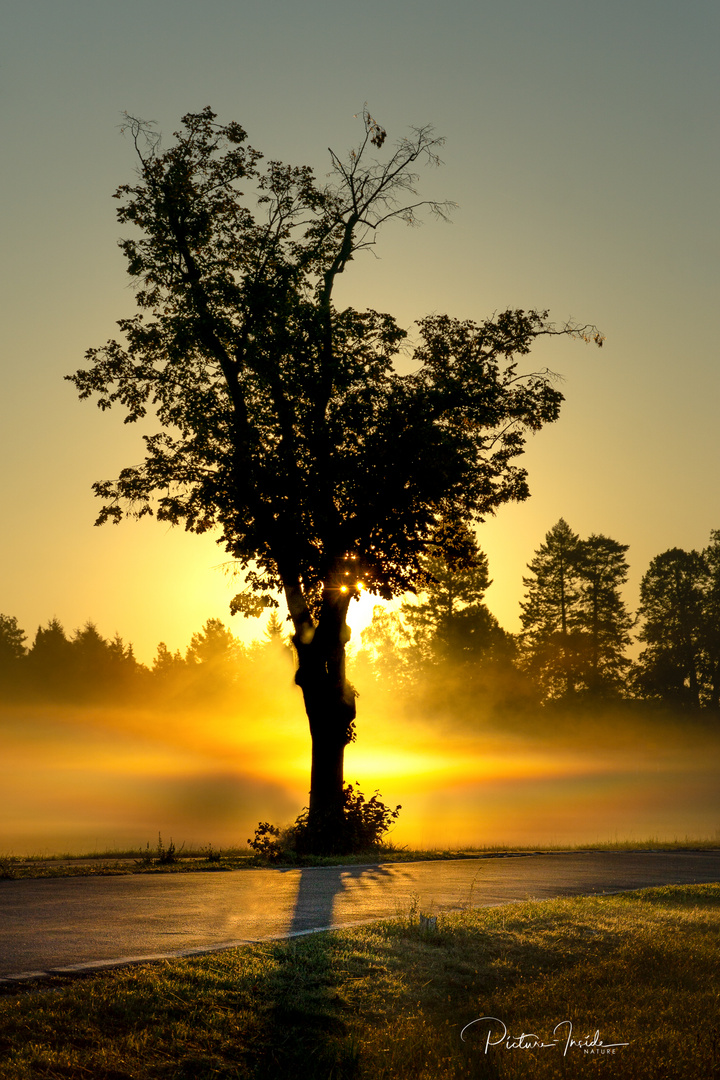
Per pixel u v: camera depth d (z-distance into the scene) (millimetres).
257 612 29250
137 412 27906
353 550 26703
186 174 26938
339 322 26953
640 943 11953
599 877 18547
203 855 24688
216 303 26984
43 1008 7488
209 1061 7293
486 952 11055
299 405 27125
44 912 11891
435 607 101688
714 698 110000
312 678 26938
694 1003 9742
